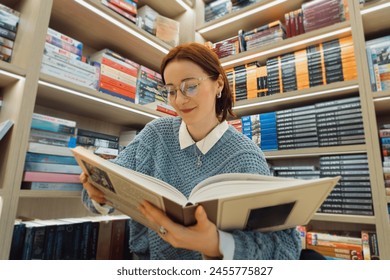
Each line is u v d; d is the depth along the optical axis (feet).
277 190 1.37
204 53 2.38
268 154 4.62
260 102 4.85
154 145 2.89
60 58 3.38
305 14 4.73
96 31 4.38
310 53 4.56
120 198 1.88
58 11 3.89
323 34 4.37
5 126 2.75
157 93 4.90
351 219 3.69
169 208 1.47
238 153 2.45
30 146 3.00
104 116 4.61
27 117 2.86
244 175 1.71
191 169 2.58
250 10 5.31
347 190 3.86
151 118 4.72
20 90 2.91
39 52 3.03
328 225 4.72
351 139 3.93
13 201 2.69
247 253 1.59
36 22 3.04
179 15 6.22
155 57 5.25
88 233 3.64
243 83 5.21
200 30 5.98
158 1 5.74
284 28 5.12
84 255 3.55
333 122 4.13
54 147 3.23
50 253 3.21
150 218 1.61
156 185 1.62
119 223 4.05
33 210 3.89
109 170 1.59
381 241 3.36
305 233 4.16
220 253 1.57
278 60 4.88
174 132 2.87
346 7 4.33
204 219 1.44
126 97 4.26
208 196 1.51
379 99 3.76
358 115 3.94
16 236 2.95
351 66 4.13
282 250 1.79
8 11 3.16
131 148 2.99
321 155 4.37
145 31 4.53
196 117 2.38
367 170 3.76
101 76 3.94
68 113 4.40
